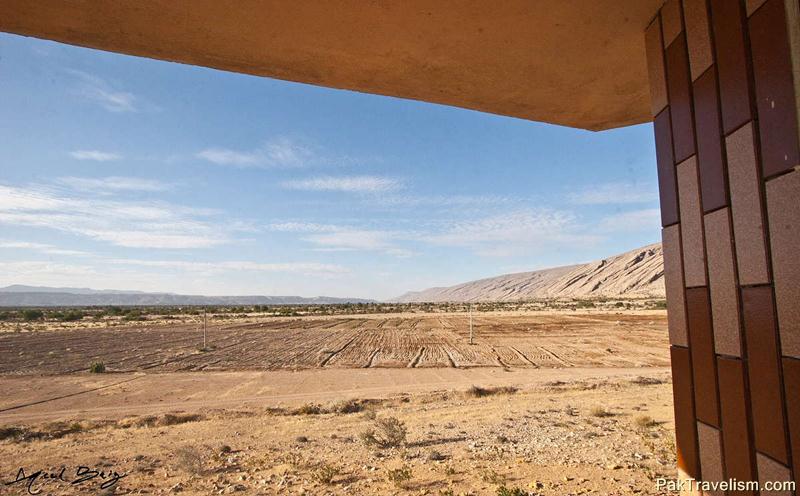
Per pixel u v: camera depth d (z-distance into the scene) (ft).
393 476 24.06
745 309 8.83
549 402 54.49
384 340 156.56
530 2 11.63
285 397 68.85
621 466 23.63
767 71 8.02
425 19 12.26
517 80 15.81
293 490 23.81
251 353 125.70
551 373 87.20
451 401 61.05
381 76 15.56
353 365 102.37
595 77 15.62
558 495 19.21
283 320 287.89
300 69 15.06
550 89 16.52
